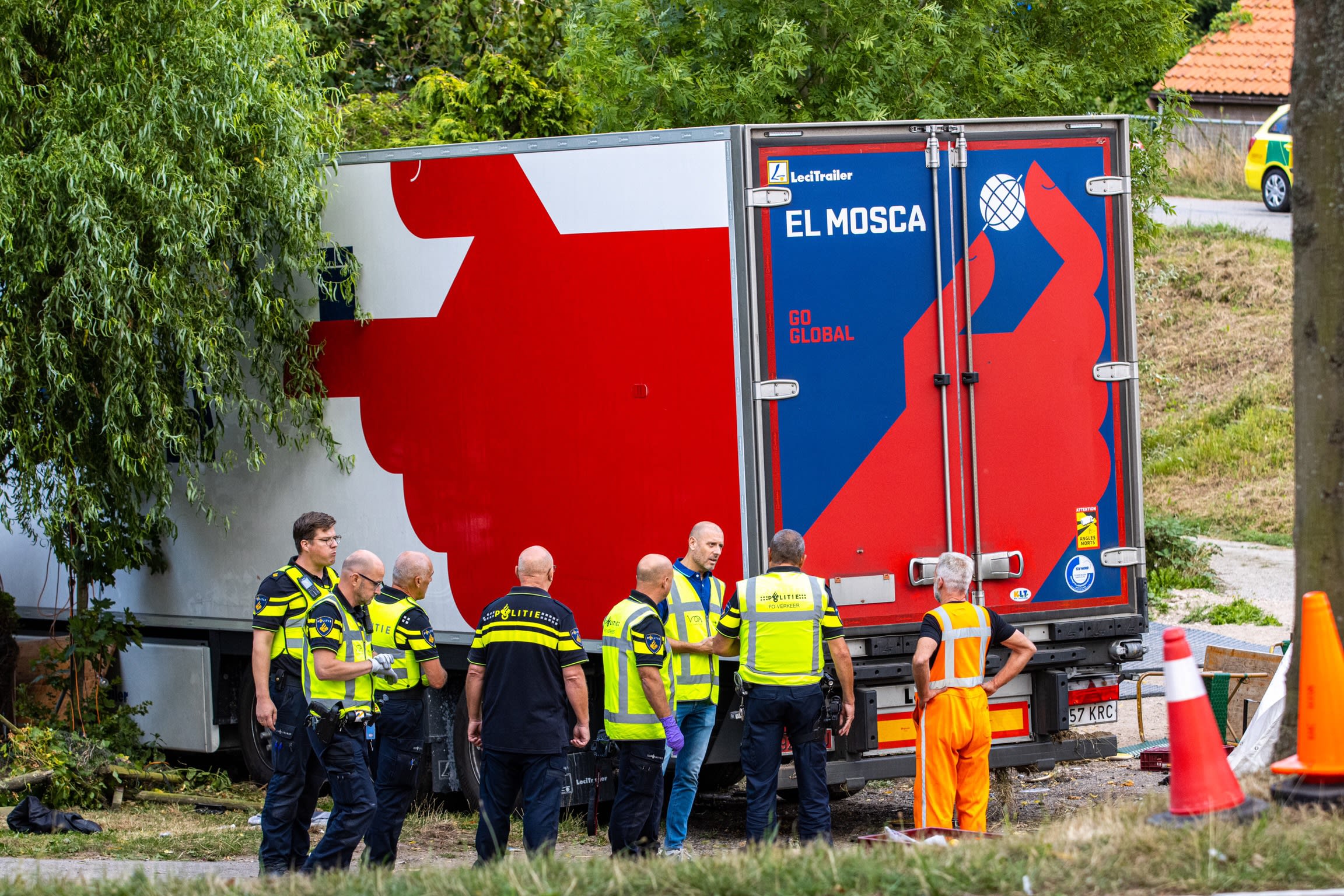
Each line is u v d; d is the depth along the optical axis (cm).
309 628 1748
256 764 2572
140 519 2492
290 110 2352
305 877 1465
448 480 2253
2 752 2375
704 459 2055
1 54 2244
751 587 1902
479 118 4169
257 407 2384
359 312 2311
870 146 2042
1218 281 6450
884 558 2047
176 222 2253
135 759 2584
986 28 4000
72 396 2417
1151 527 4534
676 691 1989
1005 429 2078
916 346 2056
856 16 3847
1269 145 6862
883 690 2042
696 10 3978
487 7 4791
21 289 2255
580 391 2138
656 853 1870
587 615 2142
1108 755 2120
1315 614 1430
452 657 2288
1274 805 1390
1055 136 2095
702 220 2047
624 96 4016
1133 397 2131
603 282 2112
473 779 2294
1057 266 2097
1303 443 1590
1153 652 3616
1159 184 4056
